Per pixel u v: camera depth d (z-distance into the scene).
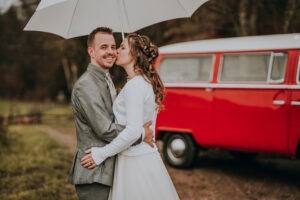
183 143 6.80
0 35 17.45
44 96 32.47
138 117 2.74
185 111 6.70
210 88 6.45
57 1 3.04
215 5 8.83
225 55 6.43
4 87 34.28
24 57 24.77
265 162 7.48
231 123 6.20
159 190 2.93
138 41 2.90
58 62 24.38
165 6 3.34
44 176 6.90
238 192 5.67
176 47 7.11
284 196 5.42
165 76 7.04
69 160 8.50
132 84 2.80
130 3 3.32
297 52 5.72
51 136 12.57
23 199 5.54
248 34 8.65
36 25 3.12
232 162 7.49
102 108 2.85
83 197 2.97
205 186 5.97
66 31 3.22
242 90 6.12
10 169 7.47
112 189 2.96
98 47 2.93
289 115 5.64
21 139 11.33
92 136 2.92
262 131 5.89
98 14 3.29
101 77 2.95
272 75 5.90
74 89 2.93
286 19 7.95
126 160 2.93
